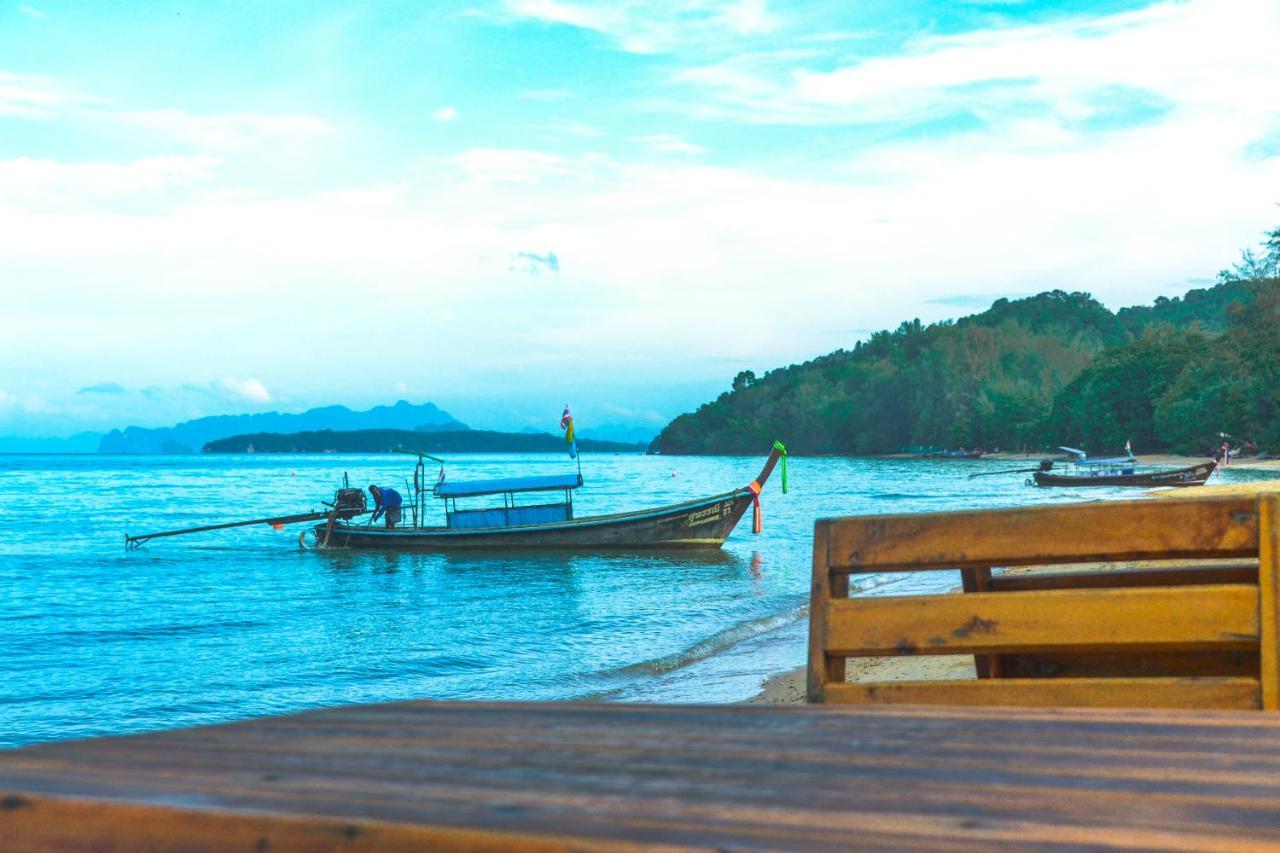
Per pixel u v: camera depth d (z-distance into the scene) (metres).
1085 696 2.15
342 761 1.34
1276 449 103.94
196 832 1.08
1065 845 0.90
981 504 59.09
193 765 1.33
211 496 80.56
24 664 16.47
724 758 1.31
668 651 15.98
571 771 1.25
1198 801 1.05
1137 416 131.00
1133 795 1.08
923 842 0.92
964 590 2.58
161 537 42.41
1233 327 117.06
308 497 77.38
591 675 14.30
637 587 24.95
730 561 30.14
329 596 24.78
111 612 22.39
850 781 1.17
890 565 2.32
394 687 14.34
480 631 19.00
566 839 0.94
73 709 13.33
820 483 88.38
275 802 1.11
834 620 2.36
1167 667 2.49
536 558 31.59
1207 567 2.46
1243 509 2.04
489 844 0.96
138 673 15.65
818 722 1.54
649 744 1.41
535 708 1.76
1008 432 169.88
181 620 21.16
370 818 1.03
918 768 1.22
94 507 65.50
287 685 14.70
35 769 1.33
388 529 33.75
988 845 0.91
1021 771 1.20
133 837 1.10
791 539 36.75
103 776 1.27
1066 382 178.88
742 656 14.97
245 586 27.03
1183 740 1.36
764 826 0.98
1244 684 2.06
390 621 20.58
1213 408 109.69
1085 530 2.14
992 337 190.38
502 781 1.20
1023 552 2.19
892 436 199.50
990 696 2.22
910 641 2.27
